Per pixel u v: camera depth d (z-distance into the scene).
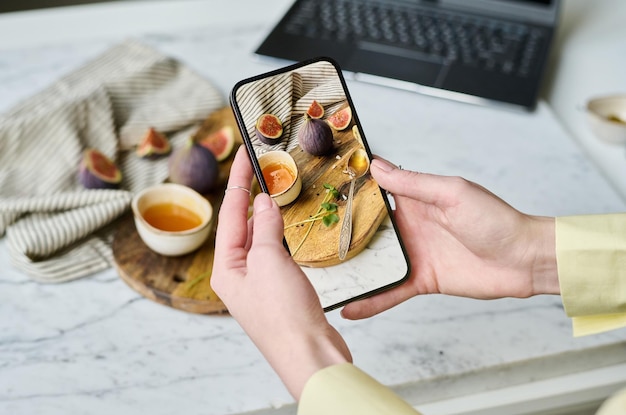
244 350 0.96
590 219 0.85
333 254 0.86
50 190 1.16
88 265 1.06
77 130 1.23
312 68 0.85
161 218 1.09
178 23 1.54
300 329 0.69
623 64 1.46
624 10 1.59
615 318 0.88
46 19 1.53
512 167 1.25
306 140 0.85
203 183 1.14
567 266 0.85
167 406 0.89
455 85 1.35
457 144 1.29
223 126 1.28
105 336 0.98
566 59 1.46
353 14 1.49
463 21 1.48
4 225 1.09
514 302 1.02
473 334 0.98
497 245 0.88
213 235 1.10
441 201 0.87
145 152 1.22
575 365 0.97
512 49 1.42
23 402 0.89
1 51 1.45
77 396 0.90
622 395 0.50
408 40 1.43
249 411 0.89
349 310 0.92
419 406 0.94
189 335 0.98
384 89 1.39
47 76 1.40
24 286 1.04
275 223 0.75
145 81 1.33
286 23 1.46
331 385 0.63
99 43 1.48
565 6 1.60
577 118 1.39
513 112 1.36
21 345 0.96
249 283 0.73
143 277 1.03
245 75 1.41
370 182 0.87
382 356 0.95
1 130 1.19
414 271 0.93
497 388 0.96
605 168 1.28
